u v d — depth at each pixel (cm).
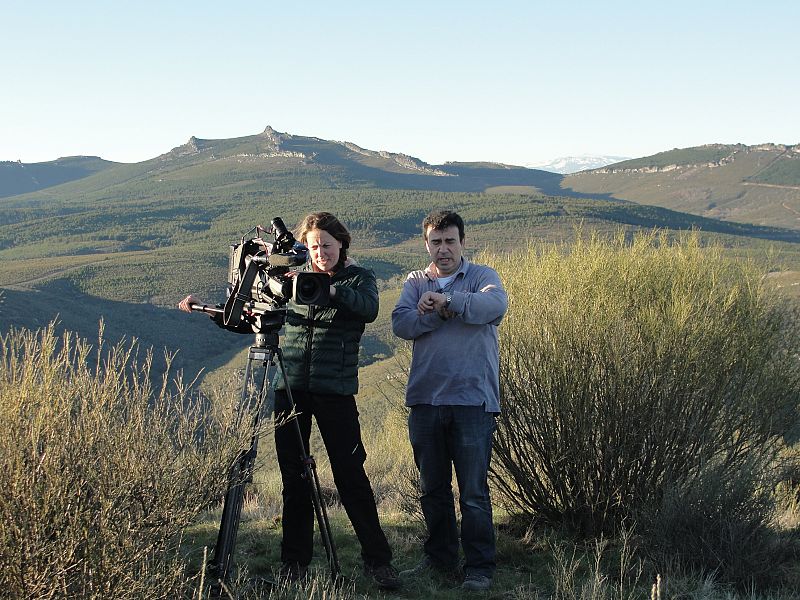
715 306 559
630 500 514
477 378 445
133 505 313
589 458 514
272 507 632
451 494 468
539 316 545
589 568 452
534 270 588
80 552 295
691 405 515
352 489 427
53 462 297
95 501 307
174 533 336
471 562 444
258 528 539
